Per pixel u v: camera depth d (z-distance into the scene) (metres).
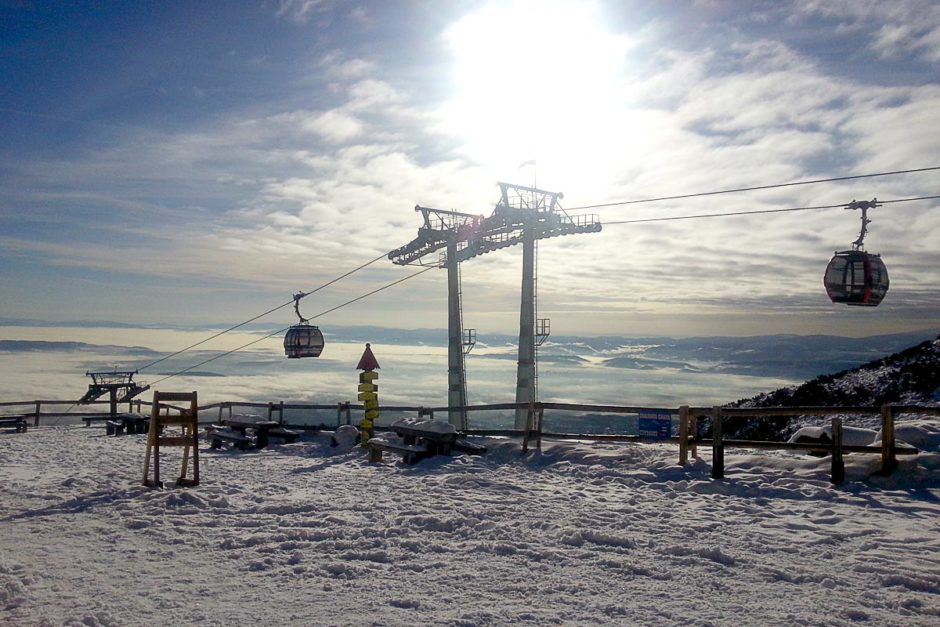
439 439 14.26
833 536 7.62
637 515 8.83
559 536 7.75
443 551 7.26
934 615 5.30
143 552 7.28
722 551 6.90
